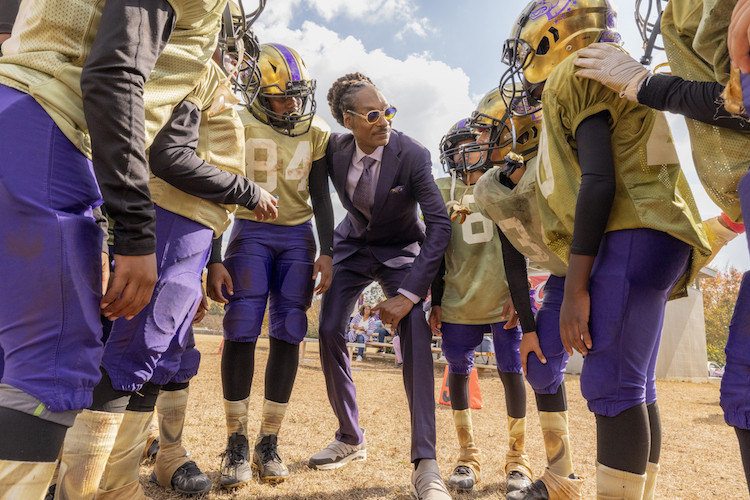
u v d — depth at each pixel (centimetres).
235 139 178
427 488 180
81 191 96
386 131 239
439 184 303
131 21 96
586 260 131
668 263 129
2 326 88
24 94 94
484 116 223
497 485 232
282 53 238
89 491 128
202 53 126
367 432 338
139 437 157
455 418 248
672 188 133
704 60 118
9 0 138
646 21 150
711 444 342
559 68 147
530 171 204
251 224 242
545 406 198
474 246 269
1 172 87
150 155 147
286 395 235
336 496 202
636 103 133
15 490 82
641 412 125
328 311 261
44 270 87
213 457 242
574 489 191
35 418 85
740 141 115
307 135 255
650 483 155
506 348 246
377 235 260
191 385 476
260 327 226
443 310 268
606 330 127
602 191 129
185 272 156
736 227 168
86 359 92
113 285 97
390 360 1226
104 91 92
